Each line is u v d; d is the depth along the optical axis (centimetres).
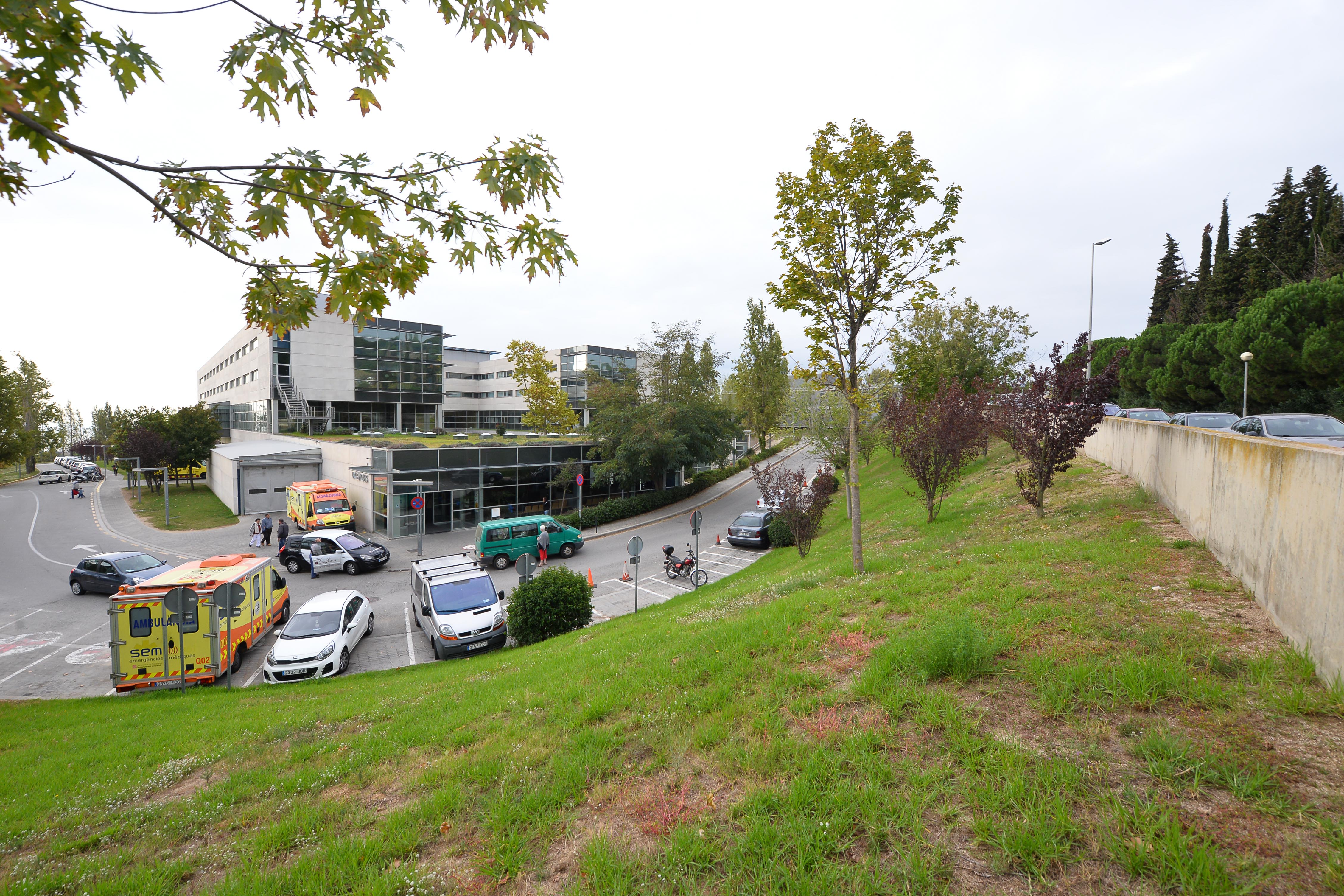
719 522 3231
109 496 4781
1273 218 4512
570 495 3531
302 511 2916
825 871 307
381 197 364
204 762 681
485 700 732
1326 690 391
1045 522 1071
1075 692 438
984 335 3055
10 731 889
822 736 441
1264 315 2520
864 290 977
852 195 927
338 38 363
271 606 1570
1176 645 481
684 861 341
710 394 4084
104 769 694
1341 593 394
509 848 385
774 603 878
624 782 448
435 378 5444
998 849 309
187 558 2559
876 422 3152
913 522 1602
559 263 424
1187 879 263
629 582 2056
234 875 399
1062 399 1073
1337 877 251
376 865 385
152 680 1166
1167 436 974
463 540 2823
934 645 508
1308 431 1295
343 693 1002
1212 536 719
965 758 382
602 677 704
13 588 2066
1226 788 322
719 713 518
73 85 313
